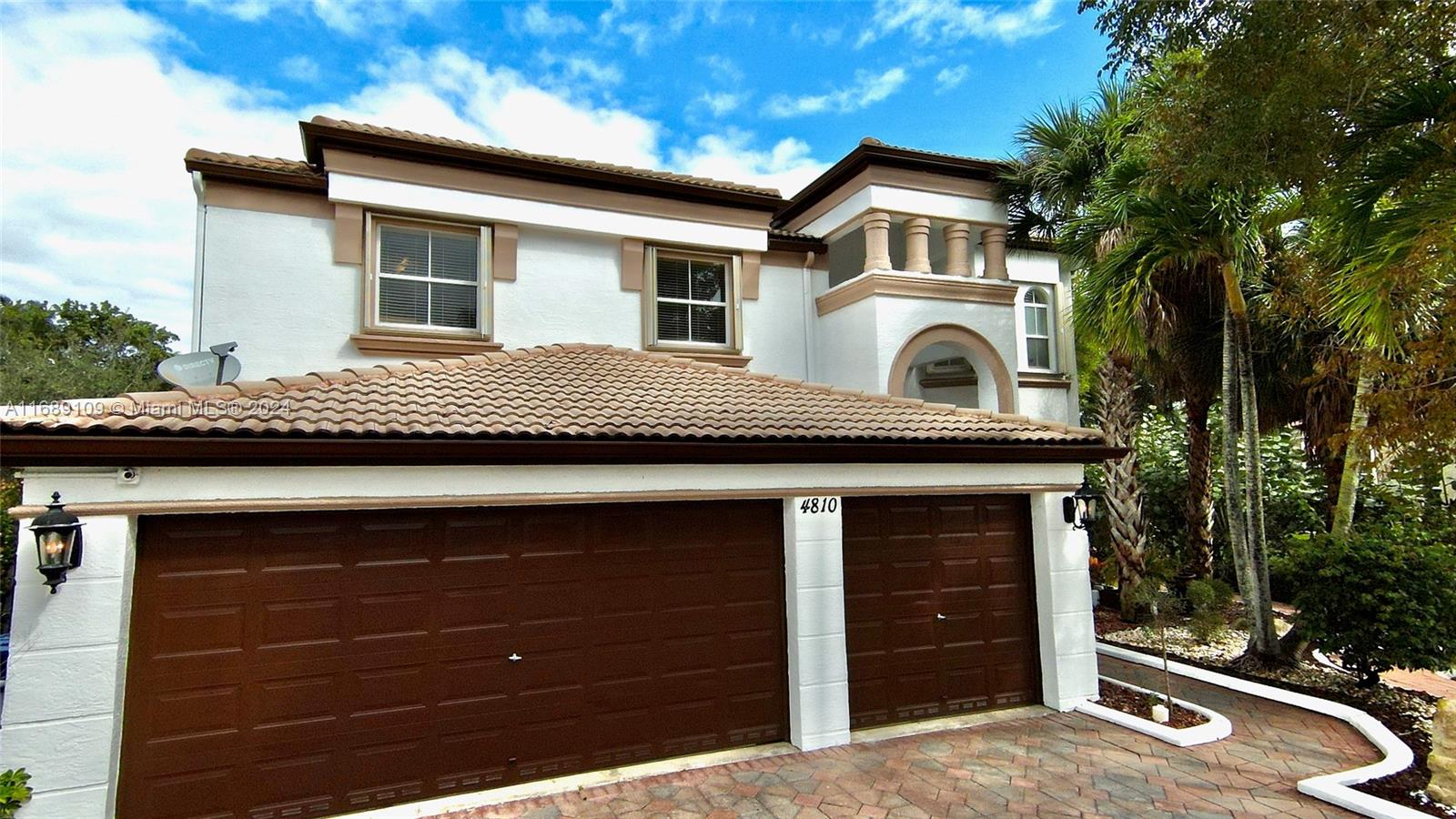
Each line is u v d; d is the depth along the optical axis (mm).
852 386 13914
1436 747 6551
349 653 6473
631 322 13031
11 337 30875
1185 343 14359
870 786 6906
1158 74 9727
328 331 11023
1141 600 9430
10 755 5242
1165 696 9484
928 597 8953
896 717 8609
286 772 6176
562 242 12711
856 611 8578
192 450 5668
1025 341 17609
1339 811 6355
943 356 16625
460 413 7180
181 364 8797
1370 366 7645
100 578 5602
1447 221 6434
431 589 6809
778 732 8047
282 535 6359
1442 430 6777
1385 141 7289
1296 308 9797
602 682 7355
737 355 13688
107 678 5539
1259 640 10914
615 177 12680
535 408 7758
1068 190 13375
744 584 8086
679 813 6371
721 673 7871
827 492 8242
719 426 7910
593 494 7242
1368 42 6438
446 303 11844
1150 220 10141
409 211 11523
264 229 10852
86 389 28141
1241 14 6688
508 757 6922
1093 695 9375
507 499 6918
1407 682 11242
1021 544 9562
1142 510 15961
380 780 6465
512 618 7074
